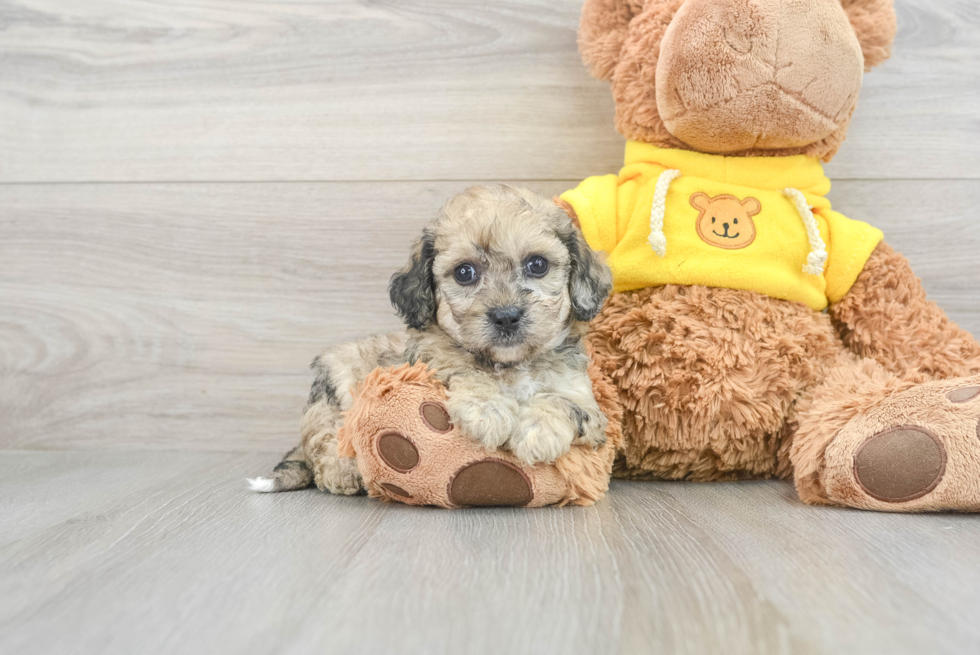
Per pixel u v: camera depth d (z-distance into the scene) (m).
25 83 0.74
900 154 0.71
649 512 0.53
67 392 0.75
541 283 0.55
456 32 0.72
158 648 0.37
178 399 0.75
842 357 0.61
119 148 0.74
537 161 0.72
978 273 0.71
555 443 0.52
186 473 0.66
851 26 0.60
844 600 0.40
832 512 0.53
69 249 0.75
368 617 0.39
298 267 0.74
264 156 0.73
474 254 0.55
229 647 0.37
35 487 0.61
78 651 0.37
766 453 0.62
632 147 0.65
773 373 0.60
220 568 0.44
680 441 0.61
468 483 0.53
